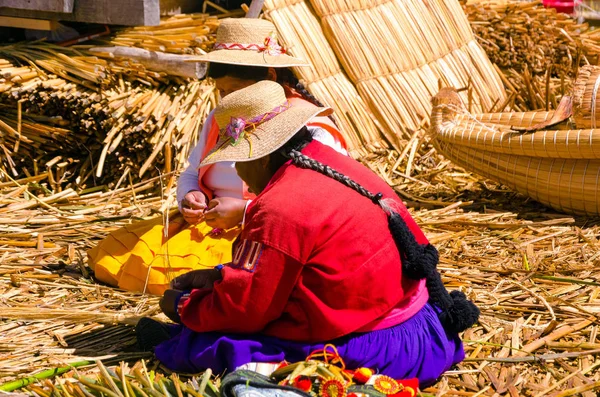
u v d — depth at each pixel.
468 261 8.41
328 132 7.04
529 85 13.84
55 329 6.84
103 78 10.26
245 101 5.76
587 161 9.40
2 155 10.61
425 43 13.50
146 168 10.05
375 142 12.34
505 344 6.63
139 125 9.89
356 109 12.30
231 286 5.45
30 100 10.24
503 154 9.95
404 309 5.76
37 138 10.48
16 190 10.21
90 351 6.45
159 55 10.63
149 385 5.50
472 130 10.16
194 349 5.82
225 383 5.16
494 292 7.62
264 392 5.06
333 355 5.57
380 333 5.66
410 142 12.16
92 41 11.30
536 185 9.76
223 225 6.89
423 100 12.95
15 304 7.32
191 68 10.55
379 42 12.85
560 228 9.30
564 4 18.08
